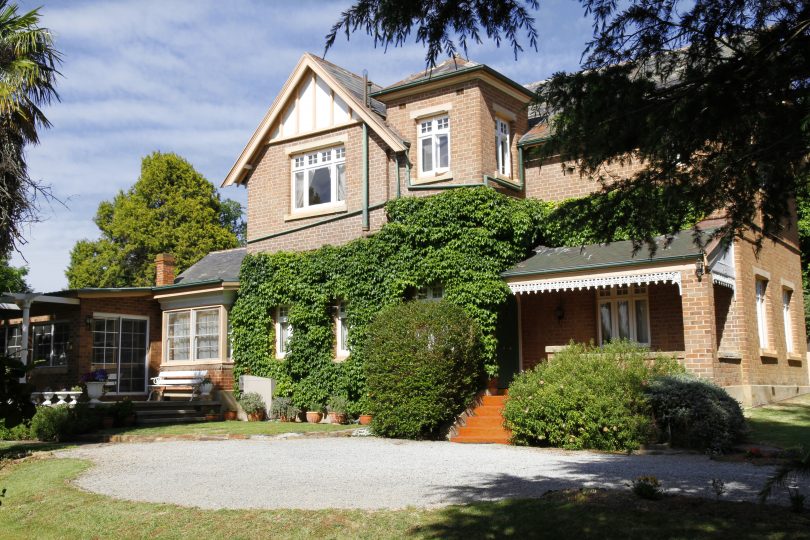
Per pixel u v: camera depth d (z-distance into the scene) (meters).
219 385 22.66
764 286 20.44
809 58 5.76
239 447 14.97
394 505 8.86
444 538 7.52
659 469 11.14
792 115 6.00
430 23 6.52
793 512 7.71
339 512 8.56
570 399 14.01
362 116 21.28
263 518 8.53
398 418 16.12
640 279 16.52
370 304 20.00
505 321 20.30
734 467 11.31
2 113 16.44
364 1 6.33
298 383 21.36
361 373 19.86
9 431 18.17
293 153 23.19
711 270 16.09
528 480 10.31
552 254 19.19
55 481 11.57
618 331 19.41
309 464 12.38
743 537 6.88
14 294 21.78
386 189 20.94
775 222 7.18
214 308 23.39
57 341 24.09
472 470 11.38
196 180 49.47
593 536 7.15
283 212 23.09
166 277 26.47
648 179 6.81
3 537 9.09
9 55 17.11
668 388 13.70
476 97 20.14
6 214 16.45
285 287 21.80
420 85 20.88
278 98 23.36
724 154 6.56
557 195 21.05
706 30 6.14
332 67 23.36
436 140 20.91
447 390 16.11
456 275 18.59
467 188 19.00
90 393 19.86
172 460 13.33
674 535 7.02
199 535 8.26
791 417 16.25
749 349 18.25
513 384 15.52
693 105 6.09
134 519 8.99
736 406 13.84
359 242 20.42
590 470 11.13
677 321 18.55
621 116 6.39
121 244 48.81
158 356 25.20
